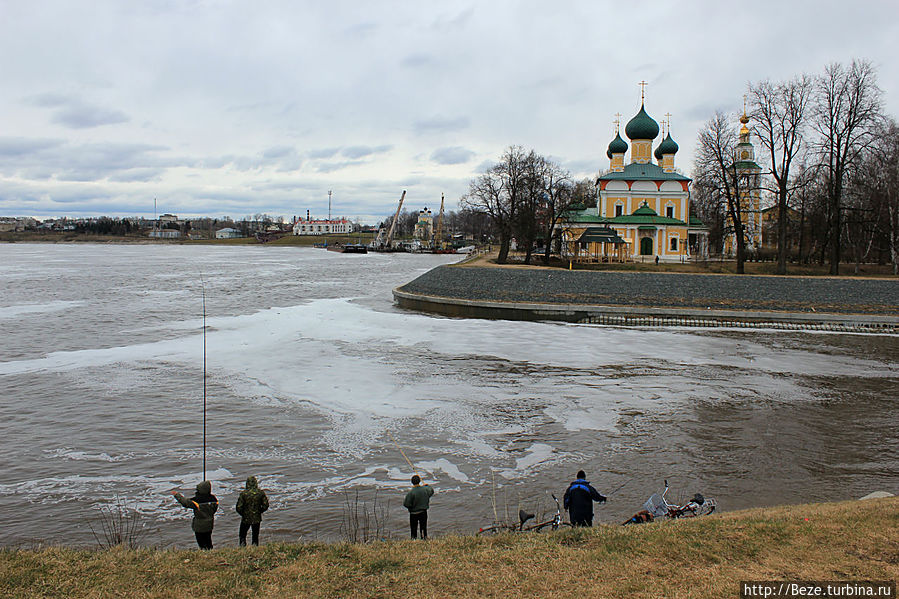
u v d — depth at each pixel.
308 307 58.19
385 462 21.16
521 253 110.44
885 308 48.88
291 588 10.59
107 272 104.62
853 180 67.75
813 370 34.19
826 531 12.35
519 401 28.05
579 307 51.56
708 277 54.56
